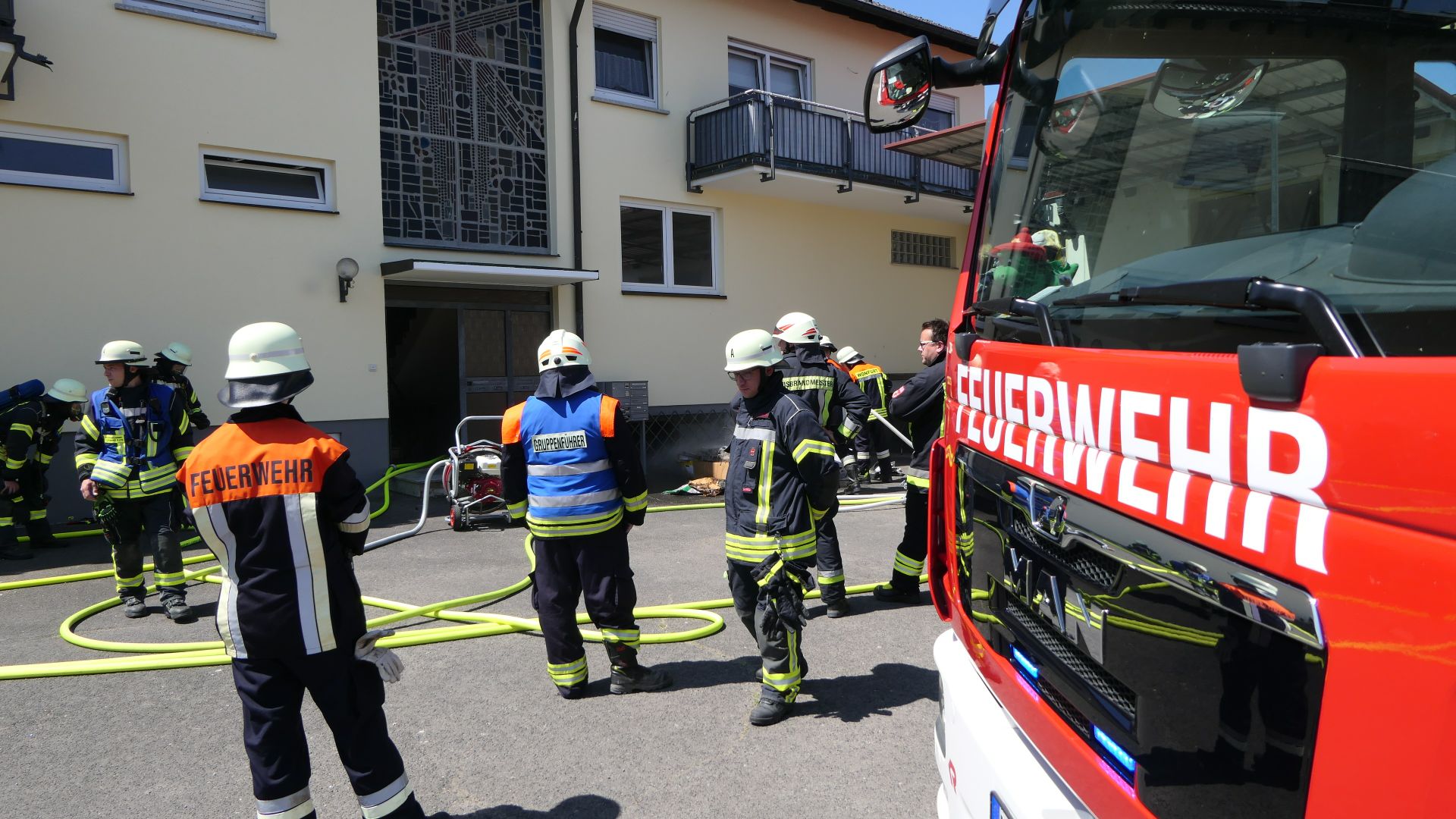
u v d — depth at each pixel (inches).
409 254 384.8
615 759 137.9
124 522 214.8
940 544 100.3
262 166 353.7
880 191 492.1
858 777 131.3
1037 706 72.5
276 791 101.0
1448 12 50.6
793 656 150.5
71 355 310.8
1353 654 39.6
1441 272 45.9
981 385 85.7
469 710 157.6
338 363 365.4
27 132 303.9
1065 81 84.6
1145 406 55.7
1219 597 48.7
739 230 489.1
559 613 158.9
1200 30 68.7
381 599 228.1
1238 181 63.6
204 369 335.6
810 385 206.8
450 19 401.1
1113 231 74.5
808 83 524.7
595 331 437.7
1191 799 51.7
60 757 139.9
